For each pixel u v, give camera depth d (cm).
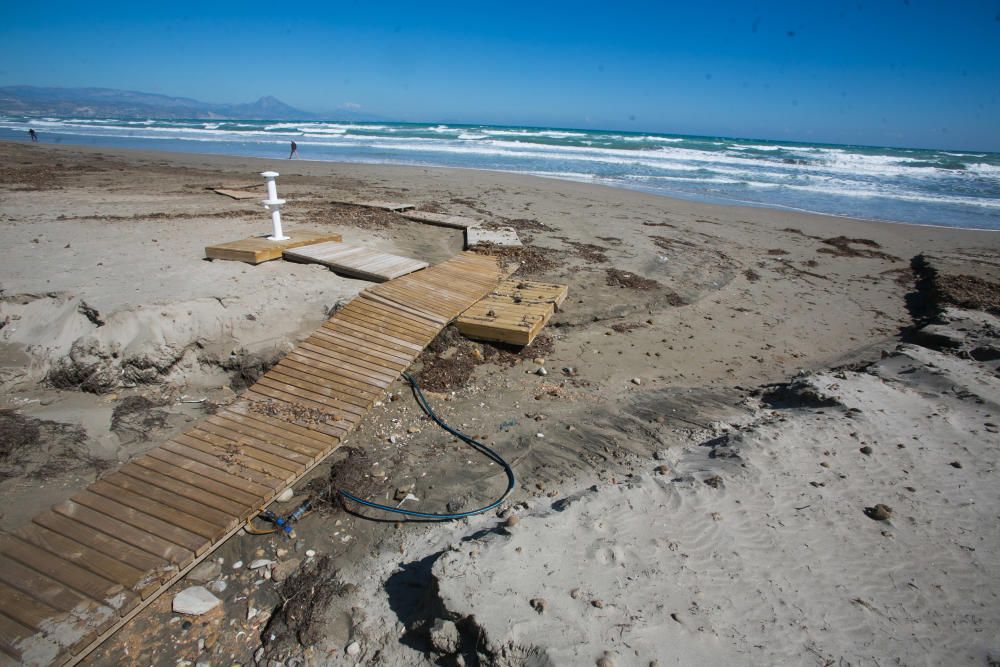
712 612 316
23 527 377
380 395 566
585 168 3095
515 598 315
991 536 390
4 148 2566
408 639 323
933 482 450
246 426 501
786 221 1683
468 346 724
